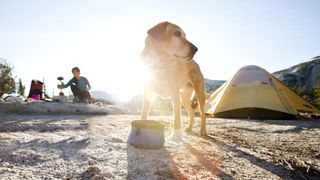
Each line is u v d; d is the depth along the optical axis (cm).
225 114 314
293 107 316
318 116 346
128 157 84
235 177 74
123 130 147
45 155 80
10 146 88
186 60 142
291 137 156
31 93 382
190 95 170
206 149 104
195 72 158
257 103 304
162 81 137
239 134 161
